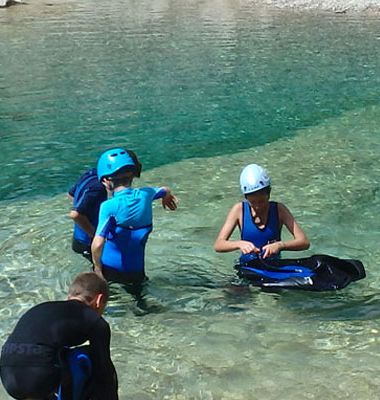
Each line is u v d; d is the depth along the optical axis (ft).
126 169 20.39
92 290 15.06
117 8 86.74
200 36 66.08
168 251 23.07
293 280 20.42
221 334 19.04
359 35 67.92
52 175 30.19
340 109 41.24
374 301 20.38
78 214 21.03
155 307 20.15
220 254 22.90
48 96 42.70
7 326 19.26
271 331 19.15
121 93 43.88
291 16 81.71
